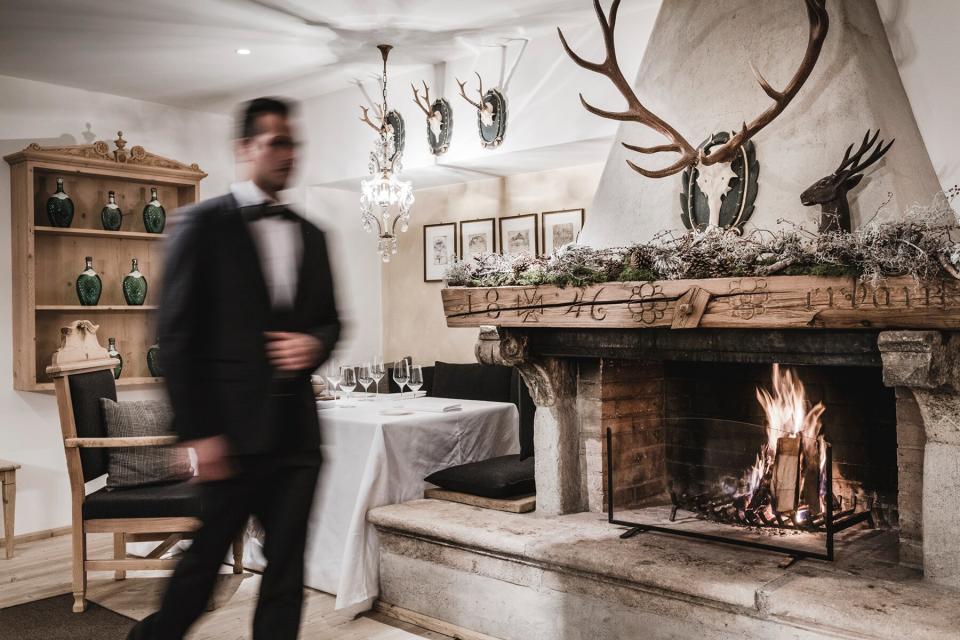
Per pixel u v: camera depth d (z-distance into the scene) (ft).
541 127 14.84
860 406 9.73
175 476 11.71
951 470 7.41
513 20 14.02
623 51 13.58
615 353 9.77
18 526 16.24
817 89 9.37
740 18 10.34
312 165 19.16
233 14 13.48
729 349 8.74
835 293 7.49
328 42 14.97
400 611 10.80
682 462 11.02
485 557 9.89
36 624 10.61
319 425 7.32
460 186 19.24
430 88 16.75
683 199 10.39
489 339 10.67
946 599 7.16
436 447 12.05
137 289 17.95
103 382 12.09
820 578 7.84
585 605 8.94
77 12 13.20
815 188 8.77
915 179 9.00
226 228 6.64
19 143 16.53
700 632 8.02
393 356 20.88
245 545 13.00
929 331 7.07
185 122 19.20
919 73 9.70
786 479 8.92
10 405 16.26
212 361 6.64
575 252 9.65
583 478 10.98
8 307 16.31
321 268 7.27
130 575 13.00
